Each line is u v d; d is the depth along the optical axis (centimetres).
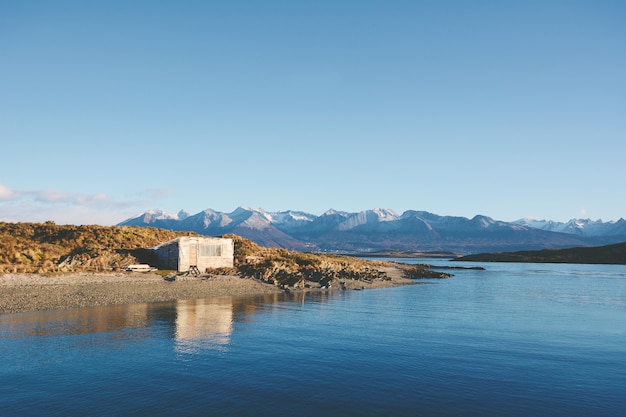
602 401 1582
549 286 6912
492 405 1525
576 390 1695
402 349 2289
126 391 1577
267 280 5722
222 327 2744
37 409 1412
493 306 4178
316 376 1798
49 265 5253
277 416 1391
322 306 3912
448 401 1554
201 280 5153
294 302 4162
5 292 3647
